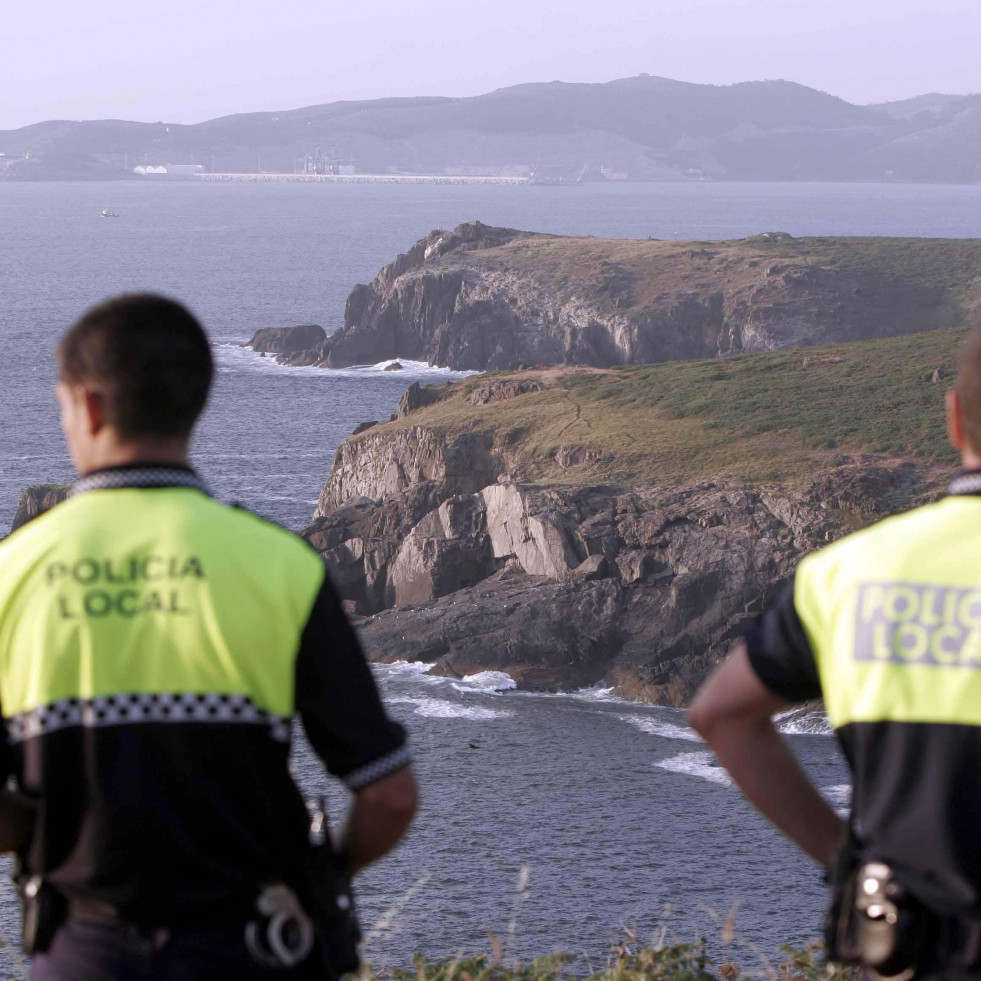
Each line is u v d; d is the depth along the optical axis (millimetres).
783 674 5344
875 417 129750
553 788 73500
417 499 124125
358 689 5512
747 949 47938
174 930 5223
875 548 5238
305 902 5461
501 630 101062
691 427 133500
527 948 51219
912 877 4840
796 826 5426
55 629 5375
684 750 81125
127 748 5227
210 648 5312
